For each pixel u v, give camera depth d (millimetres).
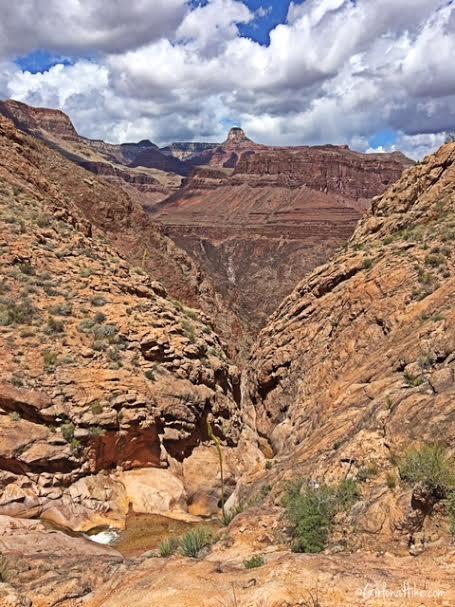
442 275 27703
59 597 9805
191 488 23875
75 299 29250
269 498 14328
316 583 7512
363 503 11391
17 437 20672
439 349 17078
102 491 21266
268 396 35500
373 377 20516
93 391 23172
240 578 8250
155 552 12711
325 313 34750
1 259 29734
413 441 12383
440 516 9875
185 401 25922
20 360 23375
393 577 7504
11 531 17203
